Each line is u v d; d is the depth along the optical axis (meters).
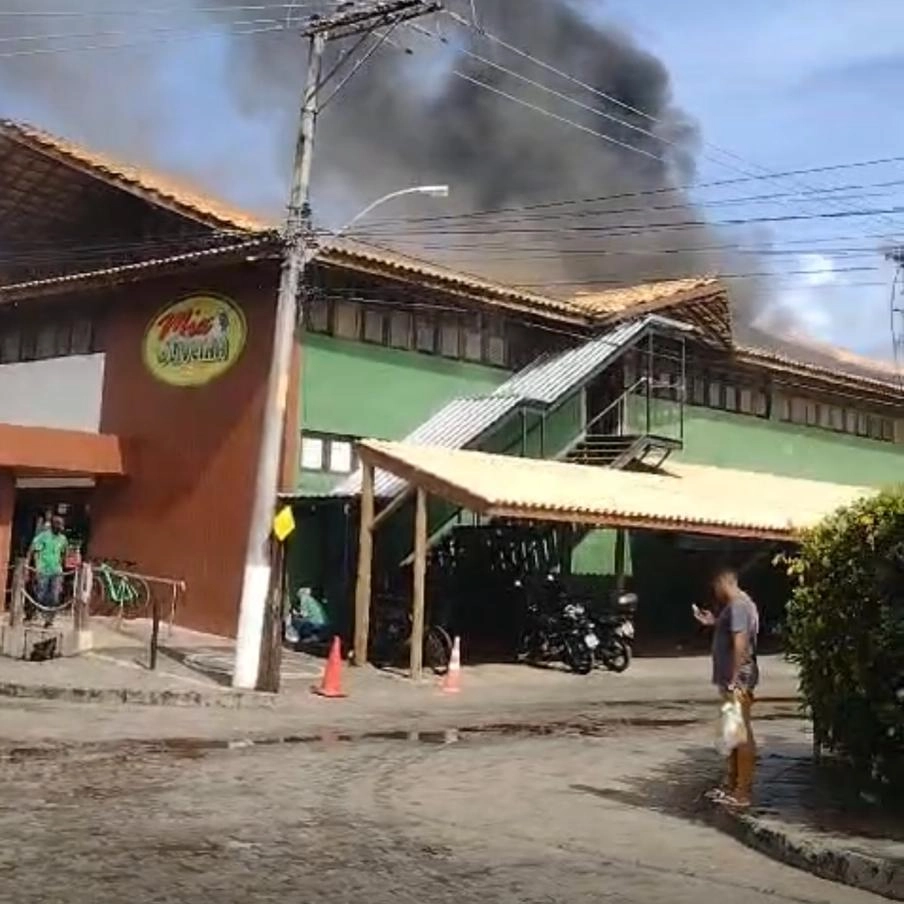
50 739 12.74
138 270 25.20
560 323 28.28
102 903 6.43
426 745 13.44
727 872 7.91
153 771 10.88
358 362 24.92
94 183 27.14
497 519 23.28
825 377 34.50
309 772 11.19
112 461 25.48
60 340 27.97
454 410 26.16
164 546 24.86
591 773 11.75
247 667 17.53
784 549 29.08
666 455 28.92
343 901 6.70
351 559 24.38
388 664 21.98
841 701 9.91
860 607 9.61
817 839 8.33
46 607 21.00
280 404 18.08
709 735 14.73
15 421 28.53
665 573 30.38
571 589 27.59
